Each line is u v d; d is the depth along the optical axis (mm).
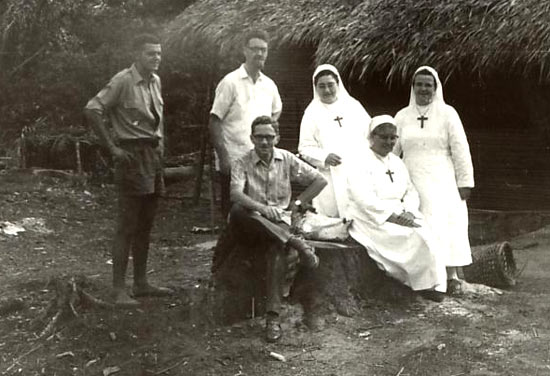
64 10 15125
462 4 10039
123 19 15422
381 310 6219
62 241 9359
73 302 6074
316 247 6164
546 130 9984
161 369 5219
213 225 10695
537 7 9406
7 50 15219
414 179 6918
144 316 5945
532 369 5102
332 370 5160
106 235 9875
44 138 14031
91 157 13828
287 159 6094
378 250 6344
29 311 6172
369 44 10258
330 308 6062
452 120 6879
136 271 6465
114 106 6043
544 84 9773
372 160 6691
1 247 8734
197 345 5535
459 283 6727
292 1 12109
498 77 10047
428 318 6070
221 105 6816
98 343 5578
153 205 6309
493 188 10469
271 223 5734
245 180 5965
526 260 8031
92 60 15203
